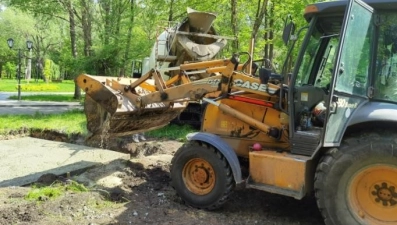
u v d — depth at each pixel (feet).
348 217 12.03
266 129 14.79
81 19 63.41
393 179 11.59
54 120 34.32
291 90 13.84
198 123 33.47
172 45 31.65
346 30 11.72
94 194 15.67
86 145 26.91
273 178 13.64
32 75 204.33
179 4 47.34
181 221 13.71
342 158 12.01
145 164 21.13
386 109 11.99
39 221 12.96
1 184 17.34
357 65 12.27
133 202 15.51
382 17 12.31
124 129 18.63
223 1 43.55
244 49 40.45
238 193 16.90
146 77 17.90
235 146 15.74
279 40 44.57
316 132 13.61
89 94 17.62
